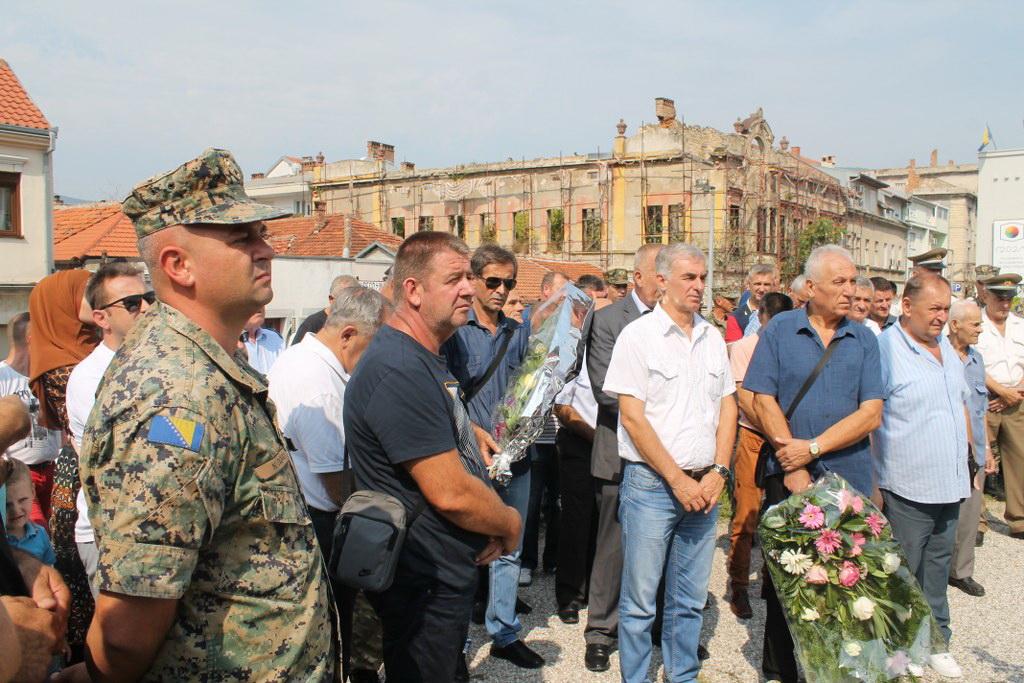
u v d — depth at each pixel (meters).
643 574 3.76
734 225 29.47
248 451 1.85
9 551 2.06
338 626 2.14
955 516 4.41
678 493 3.61
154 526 1.65
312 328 5.38
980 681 4.24
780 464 4.00
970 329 5.57
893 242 45.22
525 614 5.05
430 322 2.79
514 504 4.23
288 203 43.09
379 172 37.03
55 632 1.90
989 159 23.05
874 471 4.47
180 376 1.76
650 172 30.25
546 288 6.91
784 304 5.93
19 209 17.58
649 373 3.74
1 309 17.42
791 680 4.01
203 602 1.79
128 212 1.93
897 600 3.52
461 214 34.56
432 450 2.59
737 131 30.69
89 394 3.32
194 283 1.90
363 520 2.49
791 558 3.53
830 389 3.86
